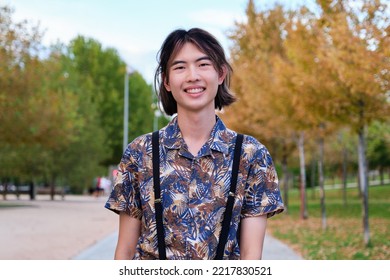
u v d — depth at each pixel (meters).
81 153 43.41
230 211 2.18
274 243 13.83
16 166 39.78
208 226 2.16
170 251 2.17
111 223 21.09
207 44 2.31
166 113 2.58
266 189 2.28
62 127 31.23
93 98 50.75
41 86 29.95
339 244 13.36
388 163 42.97
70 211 28.56
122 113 52.50
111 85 52.44
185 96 2.27
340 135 28.22
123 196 2.33
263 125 23.83
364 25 9.88
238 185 2.21
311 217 24.41
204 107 2.27
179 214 2.18
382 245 12.91
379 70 9.85
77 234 16.44
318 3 10.54
